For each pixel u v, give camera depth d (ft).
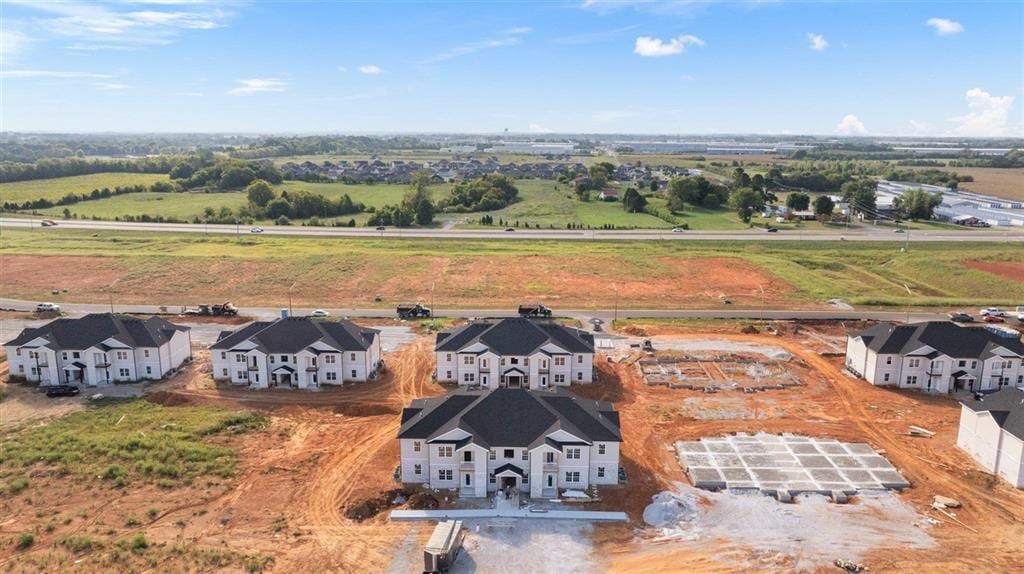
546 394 220.43
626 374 304.09
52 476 205.16
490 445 200.95
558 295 449.48
